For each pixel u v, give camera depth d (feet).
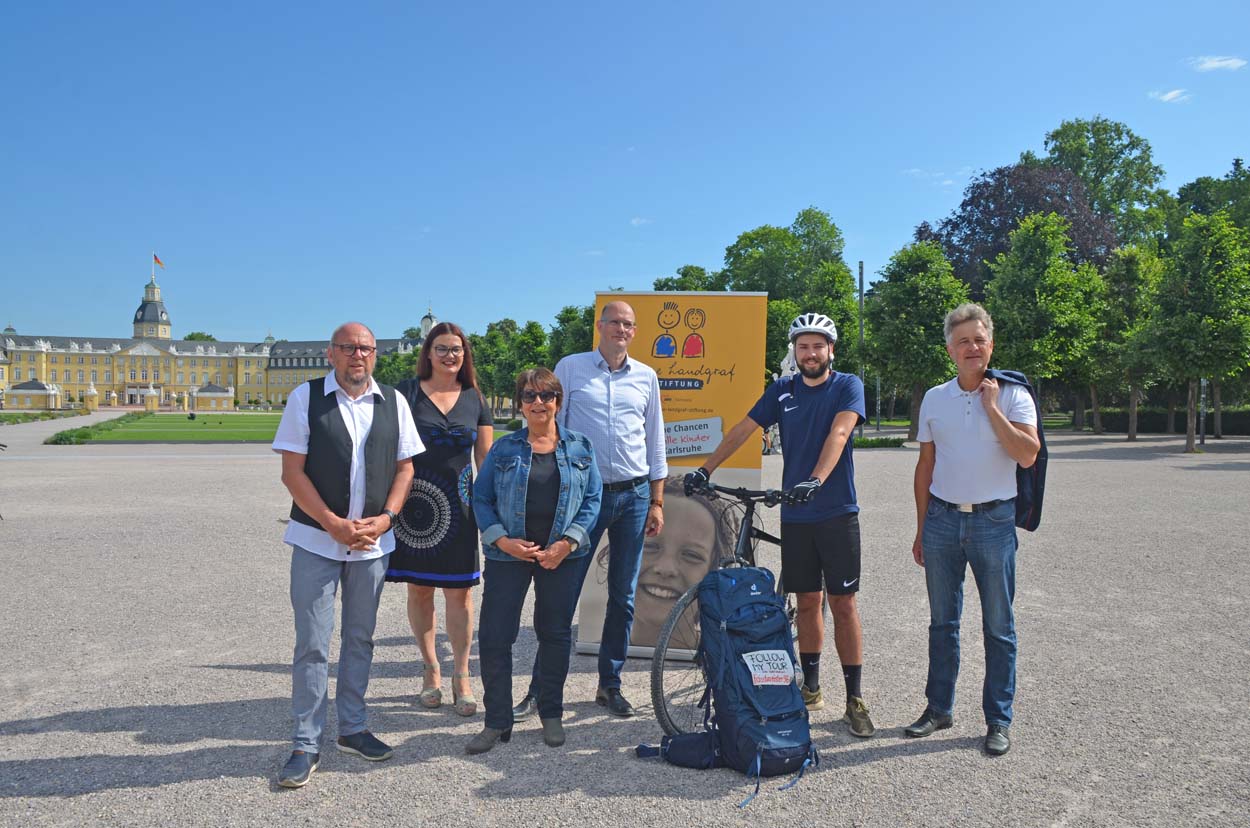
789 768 11.71
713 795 11.19
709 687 12.36
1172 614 20.54
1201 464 65.41
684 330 18.51
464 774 11.91
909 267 110.22
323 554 12.32
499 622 13.06
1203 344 77.41
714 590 12.80
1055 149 182.19
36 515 37.58
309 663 12.06
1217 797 11.03
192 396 364.58
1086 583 23.93
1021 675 16.10
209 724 13.67
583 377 15.24
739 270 195.31
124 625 19.74
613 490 14.88
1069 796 11.09
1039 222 103.76
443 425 14.64
